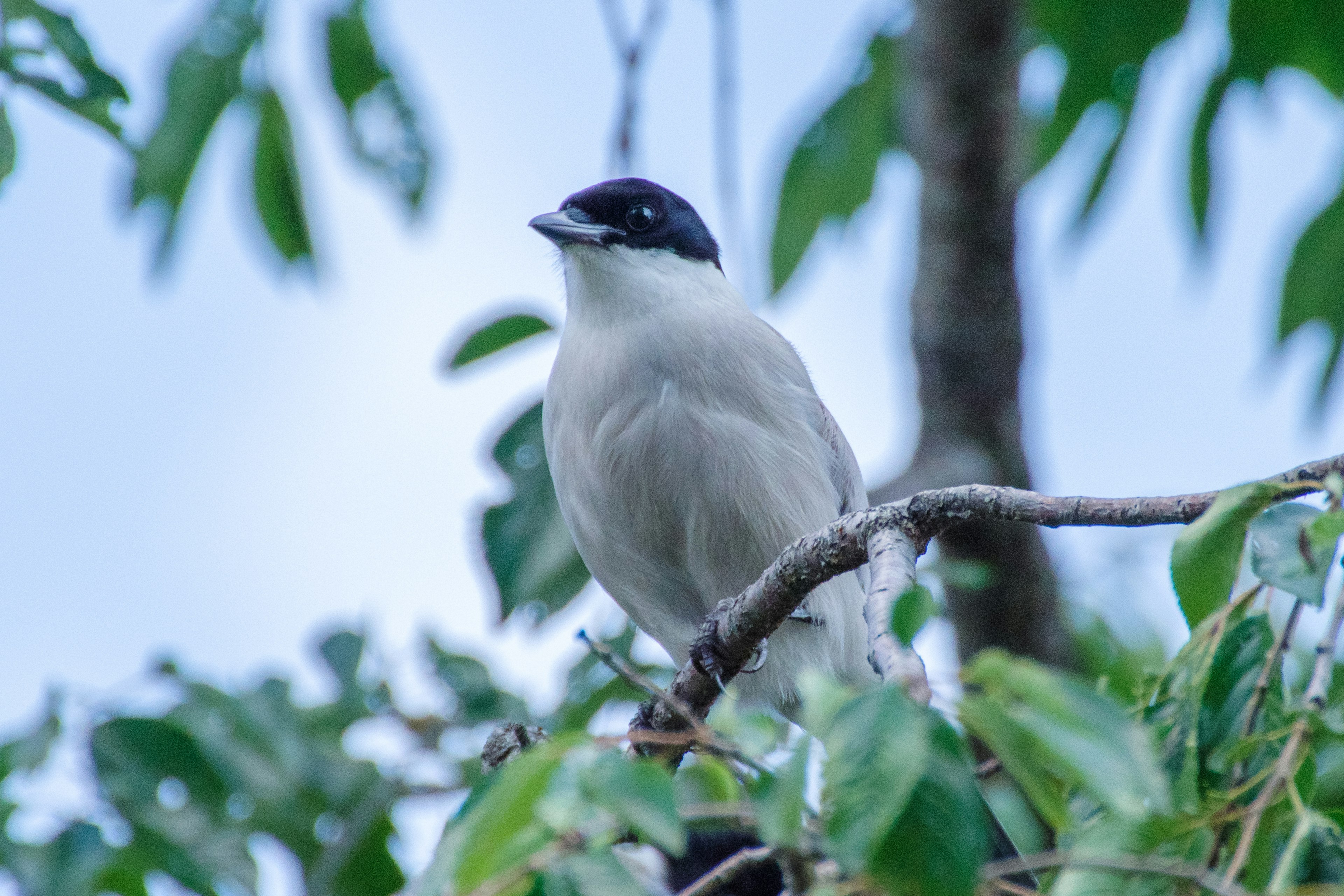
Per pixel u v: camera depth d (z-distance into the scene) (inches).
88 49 285.4
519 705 382.9
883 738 133.0
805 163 452.1
